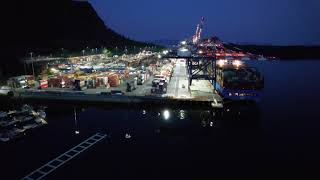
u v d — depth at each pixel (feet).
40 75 491.72
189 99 321.32
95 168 178.19
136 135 239.71
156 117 293.84
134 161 188.96
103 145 216.13
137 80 422.82
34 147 209.87
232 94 316.60
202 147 216.13
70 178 165.58
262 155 202.69
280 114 315.17
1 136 222.48
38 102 344.08
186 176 170.40
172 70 597.93
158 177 168.55
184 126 265.13
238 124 275.18
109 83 404.36
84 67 537.24
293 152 208.33
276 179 168.55
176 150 209.15
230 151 209.36
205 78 389.80
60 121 276.82
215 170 178.91
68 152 201.57
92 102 333.21
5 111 274.98
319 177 170.40
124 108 327.06
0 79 447.42
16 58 582.76
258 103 368.68
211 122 280.31
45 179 164.25
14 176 167.53
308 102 374.84
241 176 171.94
